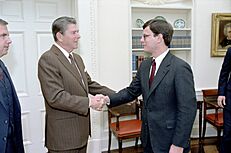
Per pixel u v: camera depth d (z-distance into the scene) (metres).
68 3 3.43
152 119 1.79
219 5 4.03
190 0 3.98
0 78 1.86
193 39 4.02
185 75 1.70
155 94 1.76
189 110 1.68
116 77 3.71
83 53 3.42
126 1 3.64
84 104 2.02
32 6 3.23
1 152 1.79
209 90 3.92
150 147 1.86
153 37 1.76
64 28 2.00
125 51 3.72
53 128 2.04
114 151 3.74
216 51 4.08
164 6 3.88
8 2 3.12
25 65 3.27
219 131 3.63
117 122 3.23
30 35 3.25
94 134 3.58
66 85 2.02
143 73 1.90
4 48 1.88
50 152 2.08
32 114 3.37
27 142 3.37
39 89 3.37
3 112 1.82
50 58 1.98
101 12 3.54
